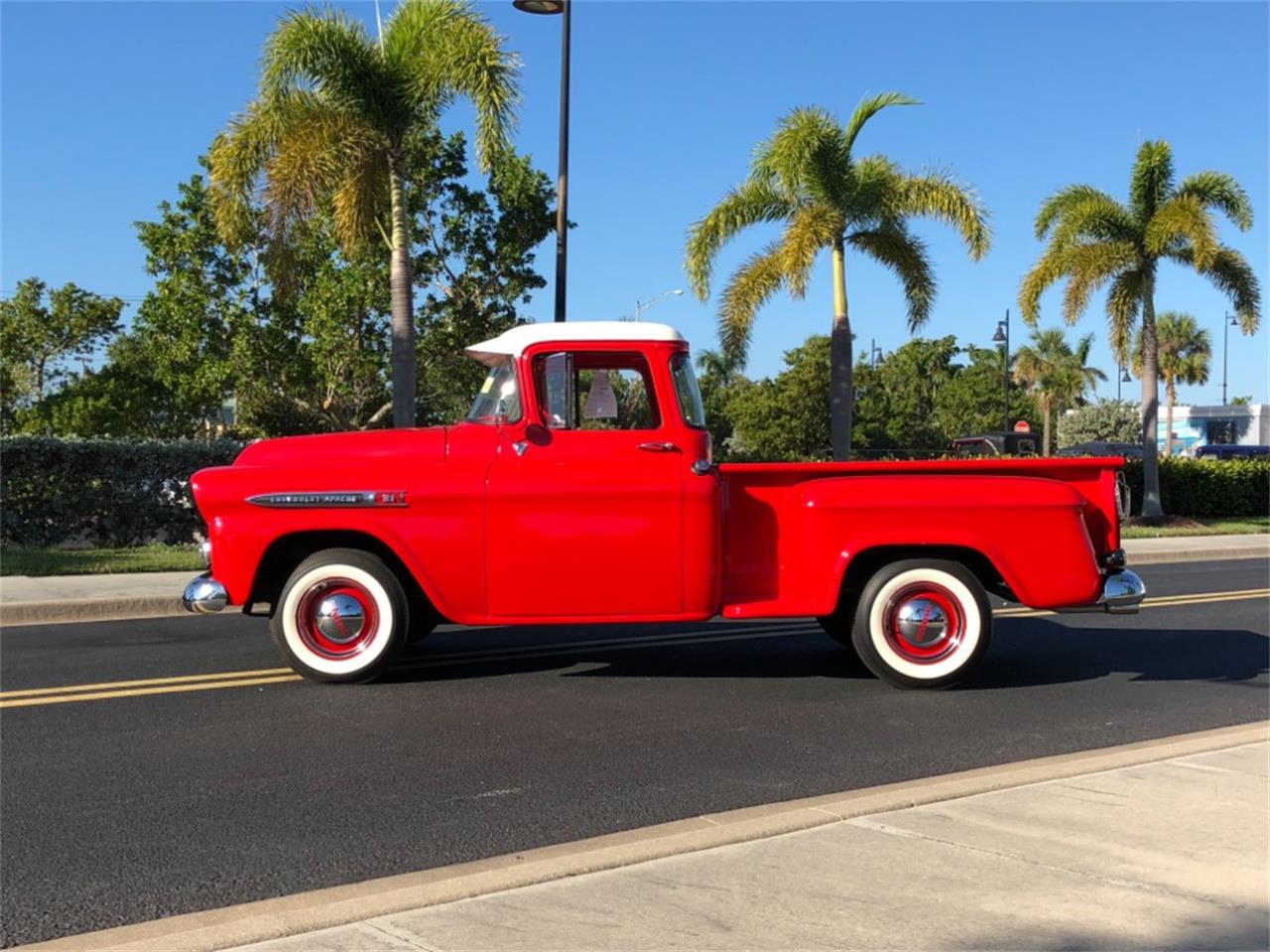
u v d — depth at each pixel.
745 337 21.77
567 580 7.61
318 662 7.88
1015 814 4.89
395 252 16.97
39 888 4.35
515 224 25.17
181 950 3.54
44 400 35.91
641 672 8.48
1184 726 7.02
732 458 32.16
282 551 8.02
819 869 4.23
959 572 7.88
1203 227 24.75
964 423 66.94
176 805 5.35
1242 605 12.91
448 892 3.99
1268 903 3.94
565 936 3.63
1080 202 26.47
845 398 21.30
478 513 7.60
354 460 7.70
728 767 6.01
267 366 26.91
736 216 21.64
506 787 5.63
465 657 8.99
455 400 28.61
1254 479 32.03
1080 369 71.81
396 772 5.89
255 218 16.66
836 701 7.59
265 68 15.93
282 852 4.73
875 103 20.70
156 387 36.88
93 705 7.34
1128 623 11.41
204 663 8.76
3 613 11.16
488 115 16.03
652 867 4.25
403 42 16.25
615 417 7.77
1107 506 8.05
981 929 3.71
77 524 17.02
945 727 6.92
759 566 7.81
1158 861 4.34
